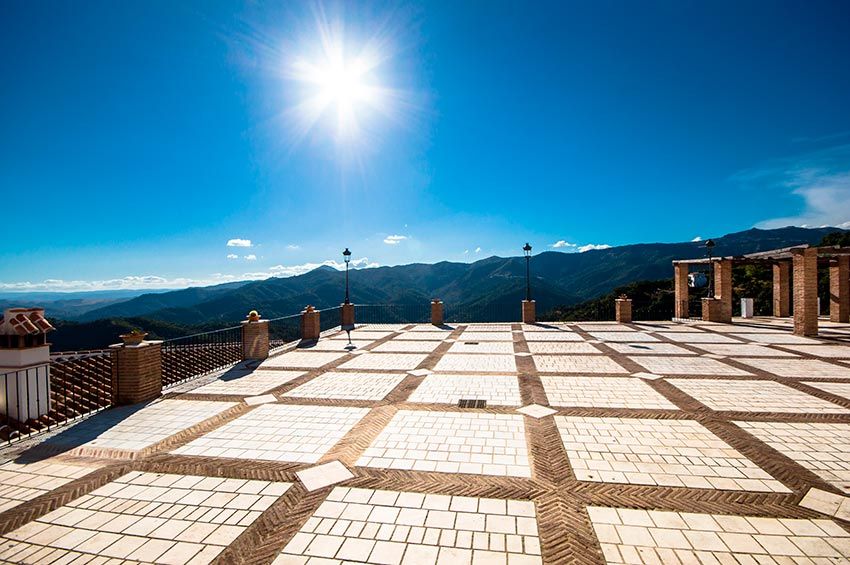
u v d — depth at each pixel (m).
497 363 9.23
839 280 15.90
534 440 4.82
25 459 4.52
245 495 3.71
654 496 3.56
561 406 6.09
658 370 8.30
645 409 5.90
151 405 6.40
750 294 24.22
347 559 2.82
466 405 6.21
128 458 4.52
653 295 27.53
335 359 9.98
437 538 3.03
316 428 5.35
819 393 6.58
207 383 7.71
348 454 4.52
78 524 3.30
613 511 3.34
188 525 3.26
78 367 9.16
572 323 16.64
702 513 3.29
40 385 6.57
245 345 10.03
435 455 4.46
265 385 7.54
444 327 16.36
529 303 16.95
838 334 12.88
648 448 4.55
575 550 2.87
